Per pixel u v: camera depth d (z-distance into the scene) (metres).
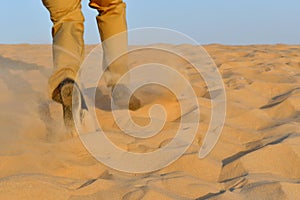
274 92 3.44
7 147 1.93
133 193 1.58
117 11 2.32
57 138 2.10
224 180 1.81
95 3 2.32
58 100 2.07
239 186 1.71
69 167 1.80
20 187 1.54
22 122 2.22
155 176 1.76
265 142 2.15
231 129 2.37
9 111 2.32
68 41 2.07
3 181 1.57
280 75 4.10
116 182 1.68
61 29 2.09
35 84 2.60
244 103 3.04
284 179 1.80
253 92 3.32
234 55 5.92
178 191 1.65
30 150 1.92
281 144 2.05
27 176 1.63
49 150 1.94
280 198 1.59
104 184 1.65
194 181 1.73
